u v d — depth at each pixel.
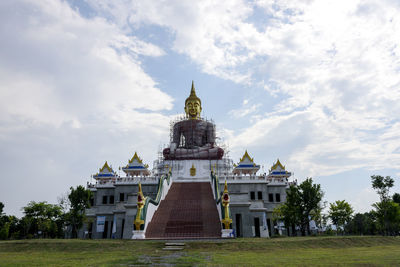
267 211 49.16
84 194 41.16
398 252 20.47
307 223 39.22
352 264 14.34
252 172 61.16
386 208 43.59
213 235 30.94
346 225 68.94
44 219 56.66
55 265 15.18
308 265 14.23
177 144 69.38
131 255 19.91
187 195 42.84
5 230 51.44
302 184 40.09
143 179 50.69
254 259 17.06
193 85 79.69
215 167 55.81
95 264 15.50
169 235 30.97
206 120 73.12
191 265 14.74
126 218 39.91
